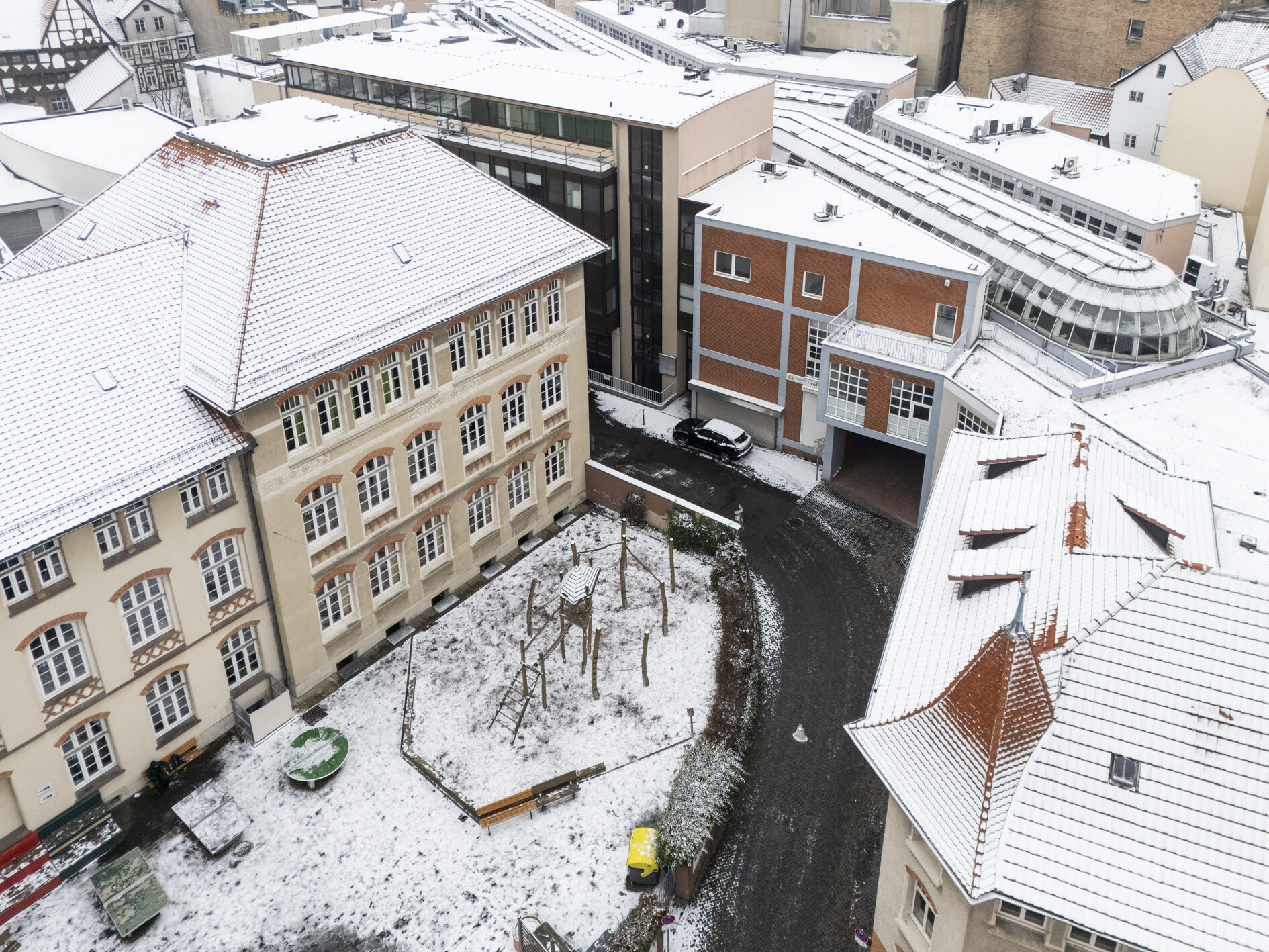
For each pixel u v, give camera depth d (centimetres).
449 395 4459
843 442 5734
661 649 4575
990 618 2872
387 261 4288
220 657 3975
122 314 3822
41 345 3581
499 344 4647
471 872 3597
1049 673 2469
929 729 2630
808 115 7619
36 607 3309
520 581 4966
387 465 4319
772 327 5753
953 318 5150
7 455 3281
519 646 4569
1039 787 2366
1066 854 2280
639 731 4147
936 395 5012
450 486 4638
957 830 2400
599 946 3247
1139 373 4775
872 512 5506
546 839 3722
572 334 5059
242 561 3944
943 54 10256
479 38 8538
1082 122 9769
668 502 5212
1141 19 9762
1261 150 7400
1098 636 2475
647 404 6550
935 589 3219
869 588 4984
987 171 7388
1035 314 5300
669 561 5119
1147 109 8806
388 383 4172
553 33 11319
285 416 3825
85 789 3681
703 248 5766
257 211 4125
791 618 4803
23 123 8481
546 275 4659
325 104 5169
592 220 6138
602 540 5272
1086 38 10131
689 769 3847
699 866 3559
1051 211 6938
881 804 3884
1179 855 2236
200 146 4594
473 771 3959
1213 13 9338
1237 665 2372
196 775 3928
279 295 3928
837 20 10456
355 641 4441
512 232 4741
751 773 4022
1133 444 4259
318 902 3488
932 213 6062
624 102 6012
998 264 5575
